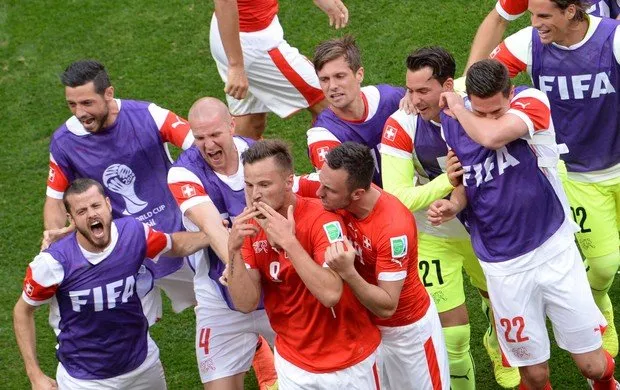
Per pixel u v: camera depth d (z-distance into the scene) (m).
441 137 13.48
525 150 12.66
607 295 15.67
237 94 16.73
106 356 13.71
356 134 14.18
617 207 15.23
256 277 12.20
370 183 11.94
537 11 13.72
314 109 18.61
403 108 13.70
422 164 13.87
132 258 13.42
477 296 17.05
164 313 17.27
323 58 13.72
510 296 13.23
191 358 16.41
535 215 12.88
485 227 13.06
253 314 14.21
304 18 22.56
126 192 15.14
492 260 13.19
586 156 14.73
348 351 12.52
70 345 13.70
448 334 14.11
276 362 13.00
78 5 23.56
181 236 13.91
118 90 21.48
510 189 12.73
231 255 11.77
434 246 14.29
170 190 14.01
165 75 21.77
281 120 20.62
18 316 13.56
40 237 18.70
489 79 12.20
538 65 14.38
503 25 15.73
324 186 11.81
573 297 13.12
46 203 15.25
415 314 12.94
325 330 12.38
